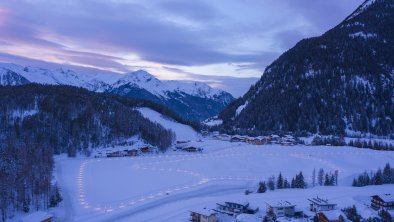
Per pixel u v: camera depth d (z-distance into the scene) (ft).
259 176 623.77
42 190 449.89
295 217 415.23
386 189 529.04
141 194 513.86
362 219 398.01
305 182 566.36
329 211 397.60
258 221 392.27
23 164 508.53
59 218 416.46
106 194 509.76
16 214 411.95
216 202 465.47
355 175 606.14
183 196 511.40
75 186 540.11
